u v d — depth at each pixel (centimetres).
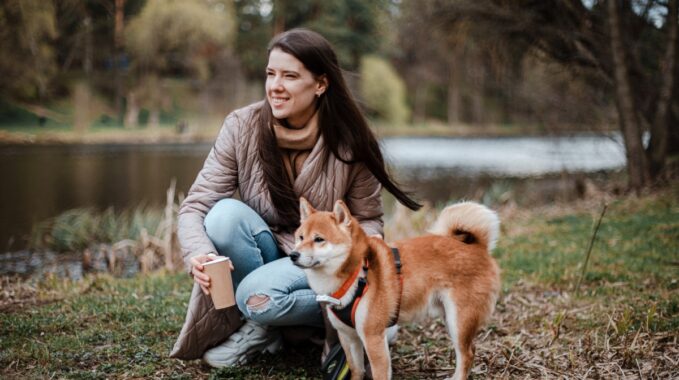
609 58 1027
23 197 1152
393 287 285
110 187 1325
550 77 1220
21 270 653
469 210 323
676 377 297
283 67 296
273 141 307
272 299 296
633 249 580
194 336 312
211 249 293
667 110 1006
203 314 311
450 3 1123
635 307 397
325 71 302
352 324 282
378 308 279
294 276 304
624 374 306
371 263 285
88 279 541
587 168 1652
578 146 1430
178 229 306
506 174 1770
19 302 444
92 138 2775
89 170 1642
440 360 344
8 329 370
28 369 312
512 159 2297
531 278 504
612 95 1130
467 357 302
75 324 384
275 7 4247
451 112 4881
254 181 318
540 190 1352
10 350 332
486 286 309
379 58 4478
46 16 2580
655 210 800
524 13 1073
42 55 2712
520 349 347
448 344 368
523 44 1166
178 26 3381
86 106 3092
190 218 307
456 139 3631
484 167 1994
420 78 4844
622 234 659
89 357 329
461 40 1216
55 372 306
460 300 301
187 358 319
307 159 315
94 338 357
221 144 320
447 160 2256
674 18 949
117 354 337
